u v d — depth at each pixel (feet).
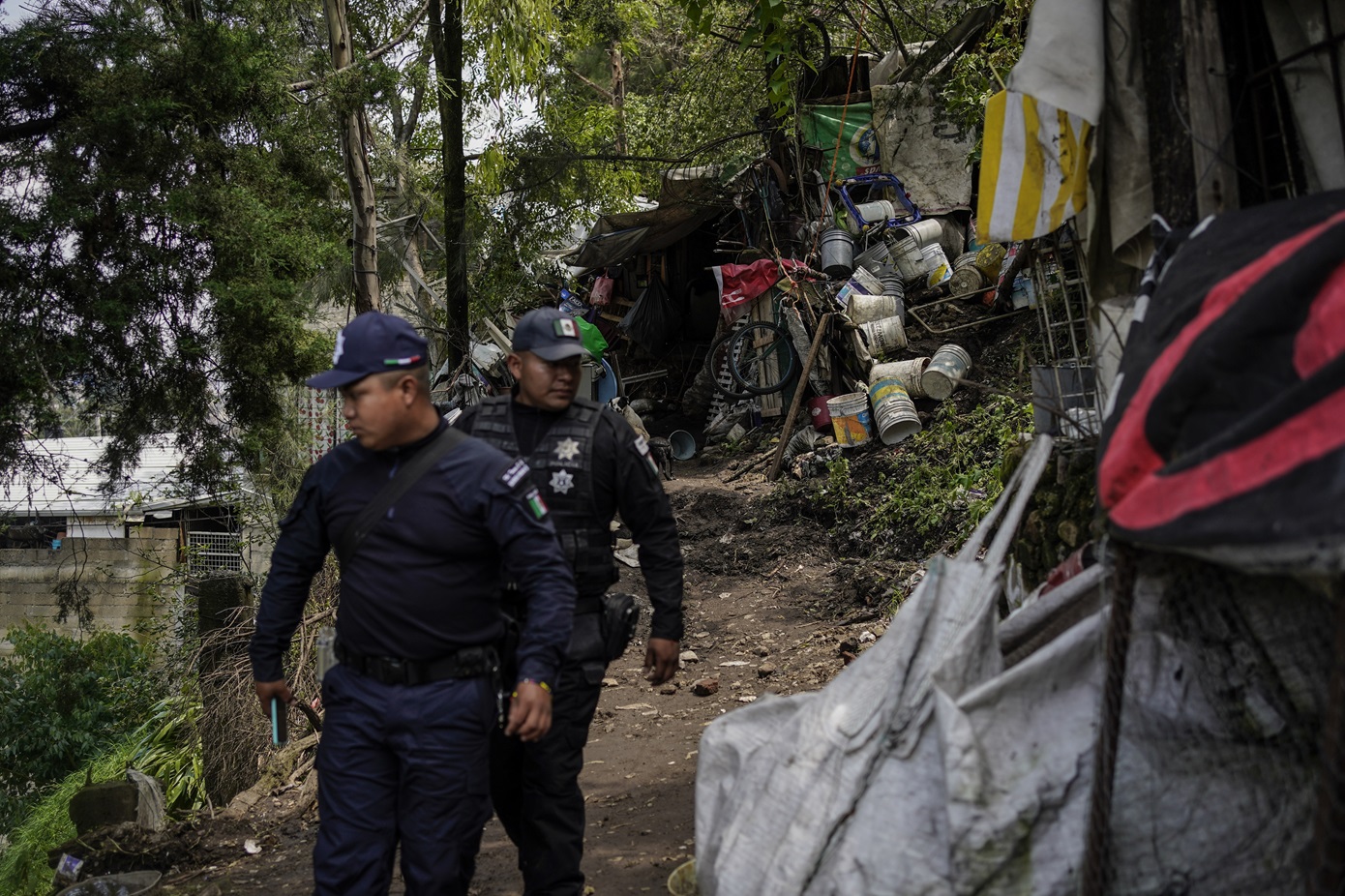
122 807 17.40
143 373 22.95
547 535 8.90
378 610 8.69
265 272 23.13
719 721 8.41
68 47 22.20
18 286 21.27
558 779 10.25
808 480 32.27
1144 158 10.14
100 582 44.11
